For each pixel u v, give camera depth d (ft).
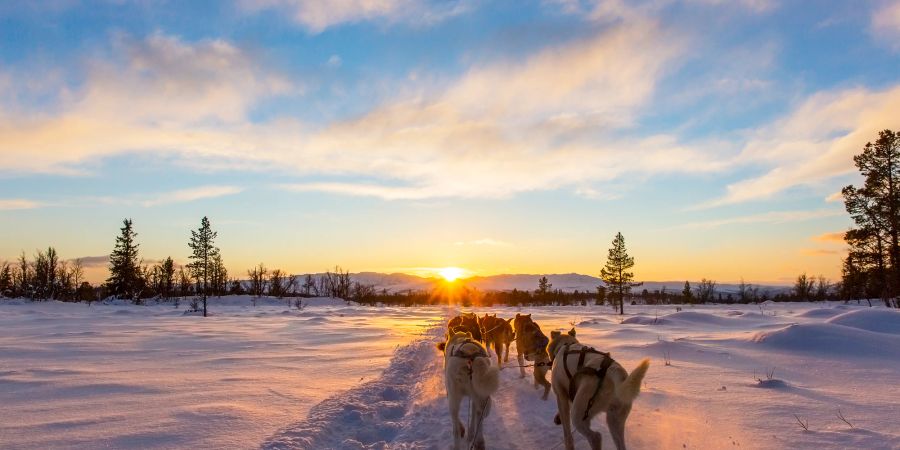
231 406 26.53
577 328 75.05
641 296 328.90
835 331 46.21
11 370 39.24
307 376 36.06
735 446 19.54
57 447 20.24
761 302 270.87
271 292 306.96
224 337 67.51
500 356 39.99
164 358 46.14
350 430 22.72
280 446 19.67
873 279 136.56
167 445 20.36
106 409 26.20
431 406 26.78
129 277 251.80
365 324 96.02
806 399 26.73
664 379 32.76
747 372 35.35
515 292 312.09
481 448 19.17
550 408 26.40
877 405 25.32
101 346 56.49
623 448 16.49
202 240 164.76
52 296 251.39
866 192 133.08
